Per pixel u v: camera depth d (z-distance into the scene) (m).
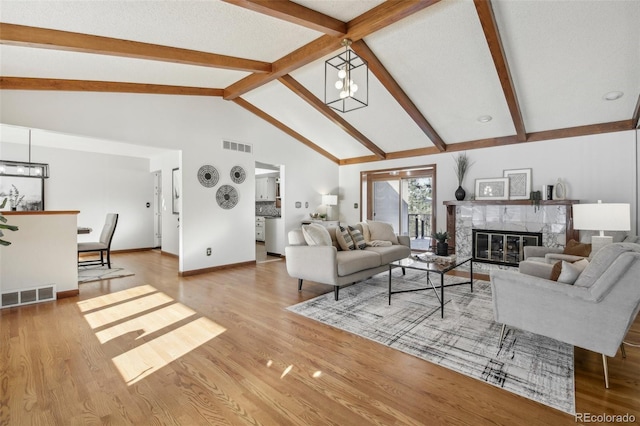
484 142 5.68
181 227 4.84
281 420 1.59
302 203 6.92
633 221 4.40
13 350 2.33
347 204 7.80
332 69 4.33
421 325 2.80
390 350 2.34
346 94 3.42
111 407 1.69
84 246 5.05
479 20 3.05
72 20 2.48
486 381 1.93
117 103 4.17
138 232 7.68
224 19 2.79
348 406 1.70
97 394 1.80
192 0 2.40
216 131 5.27
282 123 6.39
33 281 3.46
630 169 4.43
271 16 2.75
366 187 7.55
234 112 5.55
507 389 1.84
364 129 6.08
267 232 7.14
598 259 1.88
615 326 1.81
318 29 3.01
